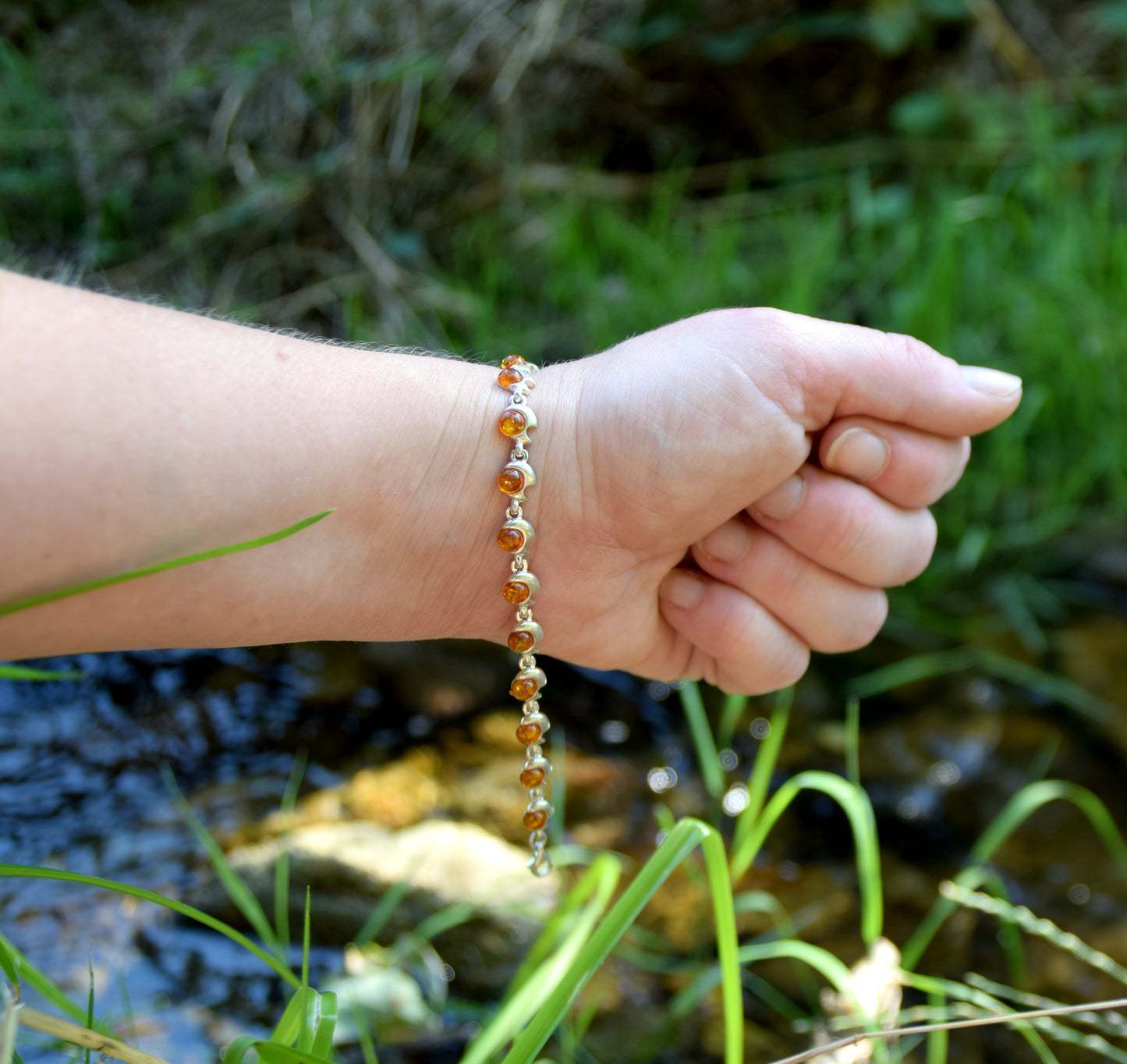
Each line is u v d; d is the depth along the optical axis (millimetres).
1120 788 583
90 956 384
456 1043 482
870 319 839
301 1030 378
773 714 621
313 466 402
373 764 582
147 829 544
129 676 613
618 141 1045
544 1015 380
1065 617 666
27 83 887
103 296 390
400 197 932
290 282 882
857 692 630
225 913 513
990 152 948
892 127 1022
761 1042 485
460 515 426
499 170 945
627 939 515
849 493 452
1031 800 521
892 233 925
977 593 687
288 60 918
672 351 439
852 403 444
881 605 474
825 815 575
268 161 905
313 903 512
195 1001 486
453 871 522
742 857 490
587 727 614
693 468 434
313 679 618
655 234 920
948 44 998
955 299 836
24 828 541
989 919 530
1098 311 794
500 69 948
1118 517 735
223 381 395
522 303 896
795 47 985
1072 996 501
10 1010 342
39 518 370
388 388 418
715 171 1002
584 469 434
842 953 516
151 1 952
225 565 397
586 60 976
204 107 917
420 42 922
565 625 457
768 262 887
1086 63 1052
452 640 646
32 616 379
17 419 369
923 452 449
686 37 982
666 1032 487
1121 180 952
